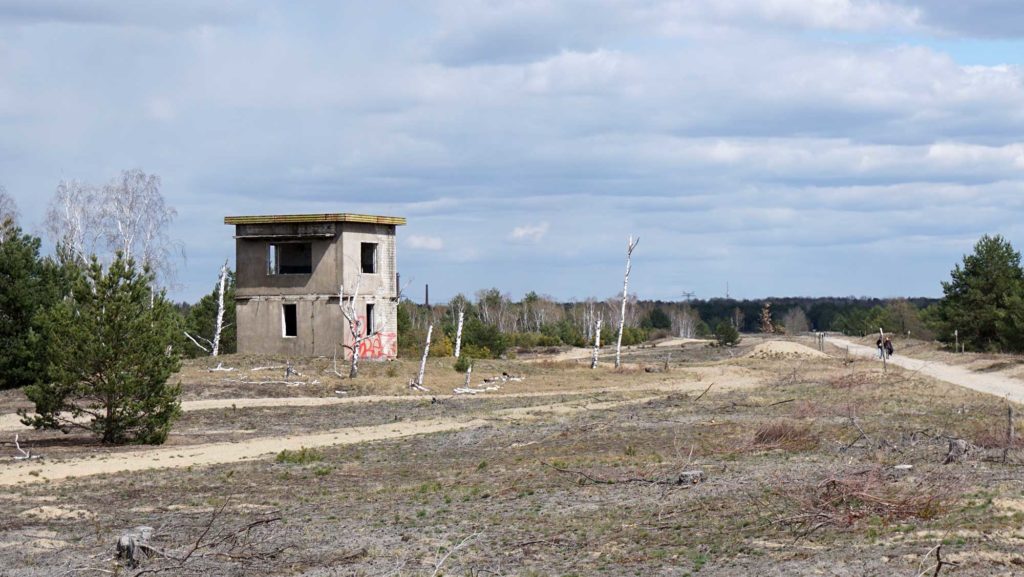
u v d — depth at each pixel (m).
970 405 41.34
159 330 34.47
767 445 29.95
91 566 17.23
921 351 87.31
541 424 39.22
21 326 49.00
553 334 119.06
